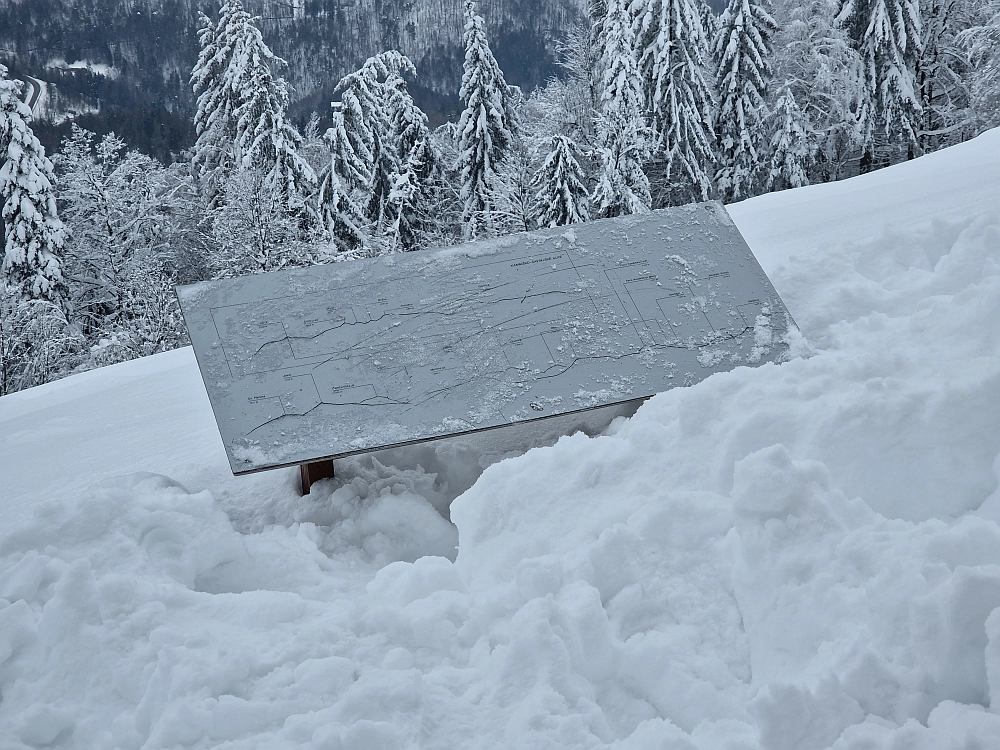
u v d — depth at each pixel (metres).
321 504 4.48
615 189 22.14
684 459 3.57
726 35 23.55
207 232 24.27
